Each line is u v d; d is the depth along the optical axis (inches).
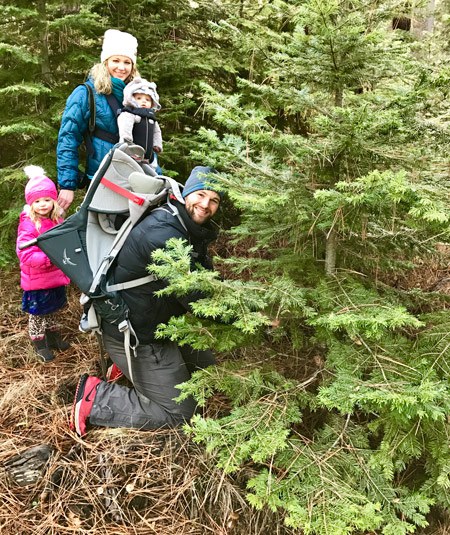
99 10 156.1
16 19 140.6
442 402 71.8
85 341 128.0
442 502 75.4
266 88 85.8
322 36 74.4
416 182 75.9
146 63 147.7
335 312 76.7
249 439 75.6
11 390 107.9
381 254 96.2
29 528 82.0
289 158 87.9
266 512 83.5
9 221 136.1
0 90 122.3
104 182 92.7
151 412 97.3
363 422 91.0
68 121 110.0
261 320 71.4
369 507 63.2
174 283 73.6
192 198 87.9
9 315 136.9
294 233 91.5
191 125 168.2
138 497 86.6
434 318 86.8
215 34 165.0
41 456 91.7
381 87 90.1
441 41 107.8
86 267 93.4
